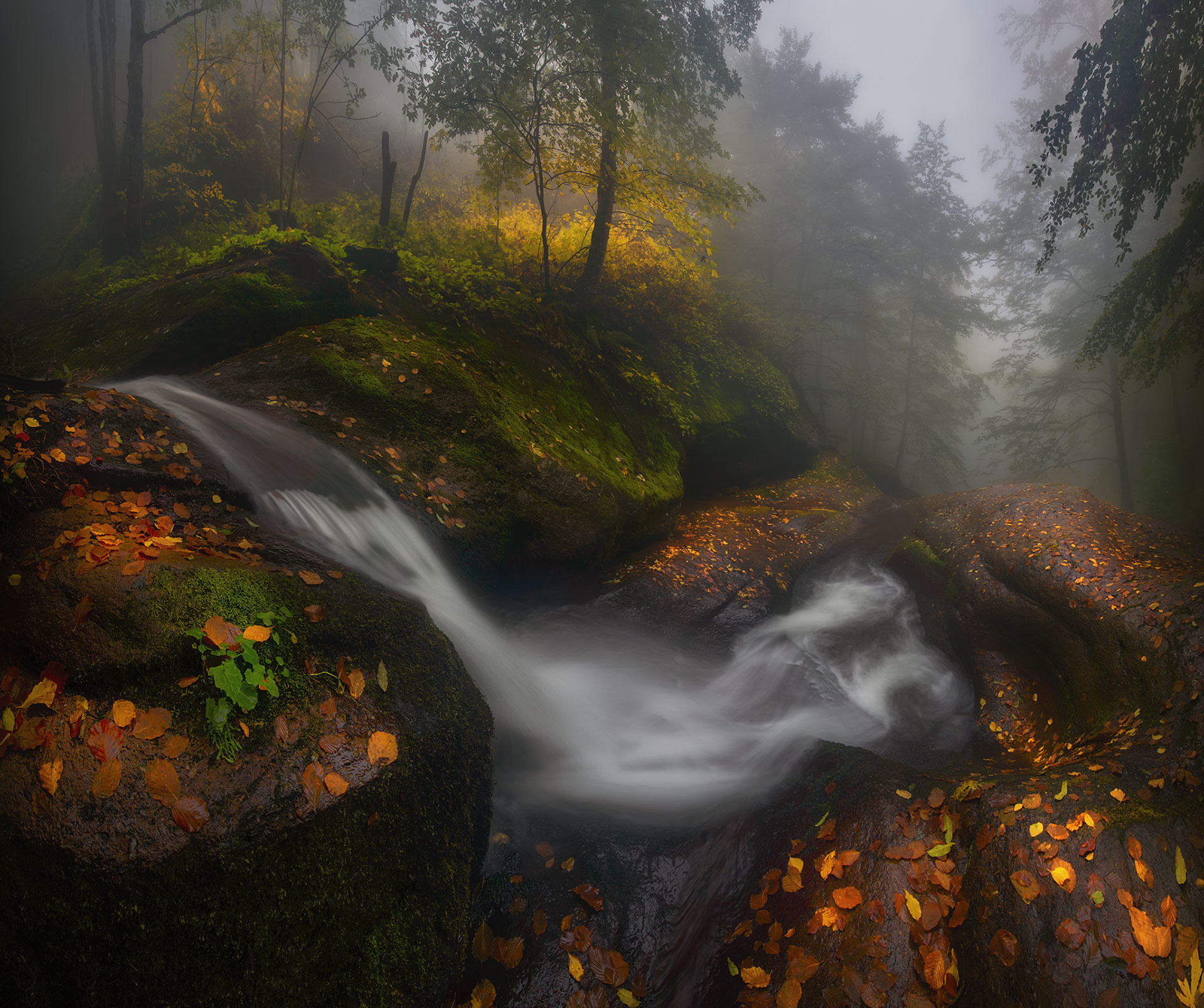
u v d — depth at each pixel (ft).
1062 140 27.53
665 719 19.88
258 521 14.33
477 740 12.23
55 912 7.07
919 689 23.38
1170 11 24.40
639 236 45.55
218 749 8.61
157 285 25.68
